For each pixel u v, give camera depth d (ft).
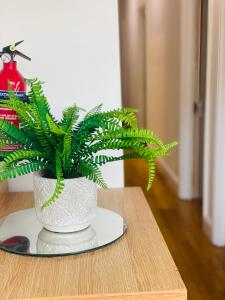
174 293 2.14
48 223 2.75
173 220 9.58
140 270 2.35
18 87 3.36
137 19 18.89
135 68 20.35
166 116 12.84
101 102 4.03
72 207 2.68
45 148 2.59
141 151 2.52
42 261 2.47
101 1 3.81
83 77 3.97
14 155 2.41
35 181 2.70
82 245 2.63
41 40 3.85
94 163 2.70
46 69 3.92
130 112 2.71
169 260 2.48
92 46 3.91
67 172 2.70
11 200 3.74
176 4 10.84
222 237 8.13
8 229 2.96
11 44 3.63
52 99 3.99
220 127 7.54
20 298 2.08
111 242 2.69
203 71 10.11
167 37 12.23
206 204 8.69
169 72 12.12
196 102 10.46
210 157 8.31
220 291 6.50
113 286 2.18
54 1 3.79
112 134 2.53
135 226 3.03
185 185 11.00
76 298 2.09
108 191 4.00
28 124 2.56
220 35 7.24
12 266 2.42
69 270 2.36
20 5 3.77
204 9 9.80
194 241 8.42
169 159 12.71
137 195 3.86
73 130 2.62
